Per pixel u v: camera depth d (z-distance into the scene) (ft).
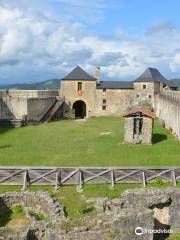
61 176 77.82
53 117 193.36
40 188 76.59
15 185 77.56
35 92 207.82
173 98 139.85
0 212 66.95
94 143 119.34
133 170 78.59
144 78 222.48
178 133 124.88
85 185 77.36
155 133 136.67
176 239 60.34
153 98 218.59
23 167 77.97
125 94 222.69
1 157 99.45
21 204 67.87
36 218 63.36
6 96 179.32
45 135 136.26
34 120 173.88
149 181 78.64
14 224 62.03
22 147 113.19
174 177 78.54
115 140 124.36
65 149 110.01
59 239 51.65
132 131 117.70
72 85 222.07
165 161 94.17
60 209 64.18
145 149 109.19
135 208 59.72
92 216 55.57
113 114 223.71
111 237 52.49
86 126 161.99
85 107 226.79
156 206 63.93
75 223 52.90
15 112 178.19
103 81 231.50
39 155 101.86
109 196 72.74
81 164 91.81
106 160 95.71
